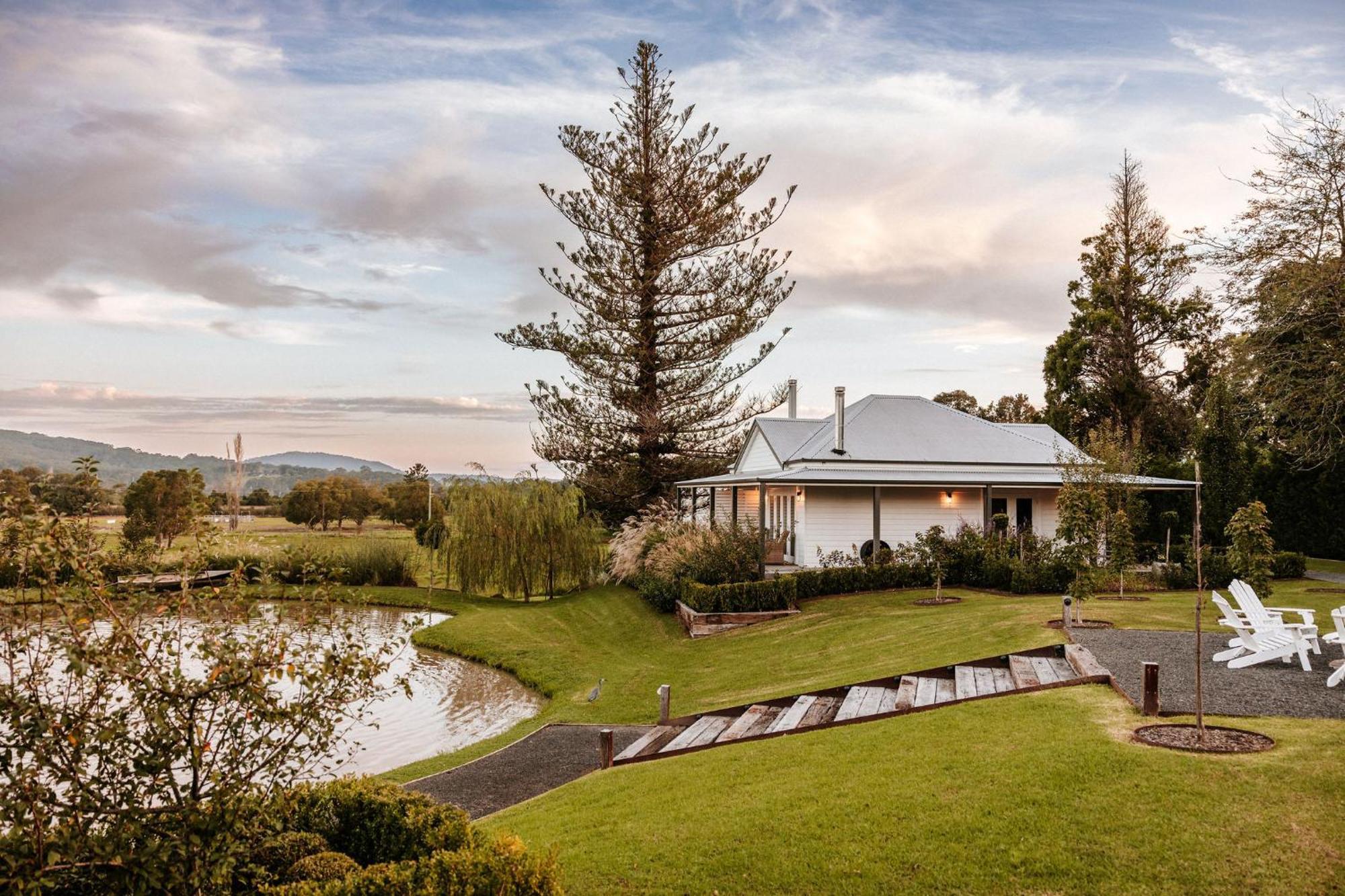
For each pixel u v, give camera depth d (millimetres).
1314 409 21609
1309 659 11562
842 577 22703
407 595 29922
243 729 4758
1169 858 5715
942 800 6883
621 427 37281
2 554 4082
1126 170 45594
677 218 36438
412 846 5488
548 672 18250
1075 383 43531
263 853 5160
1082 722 8656
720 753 9539
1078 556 14961
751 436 33375
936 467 27656
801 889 5727
